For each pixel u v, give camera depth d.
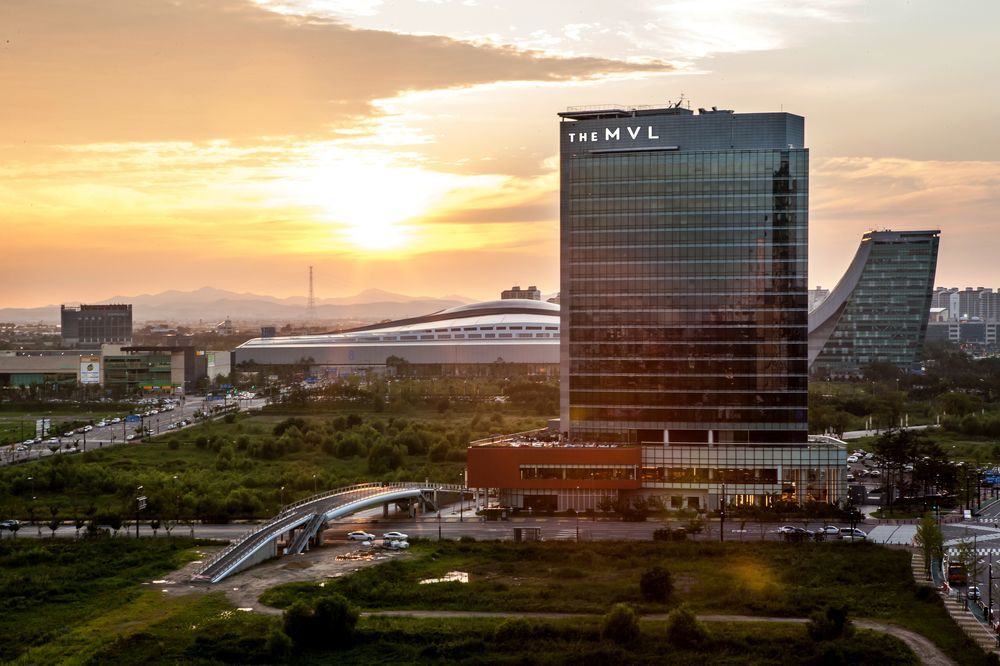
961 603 183.88
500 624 168.12
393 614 178.12
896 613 178.00
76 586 195.25
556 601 184.00
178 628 169.38
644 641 162.62
